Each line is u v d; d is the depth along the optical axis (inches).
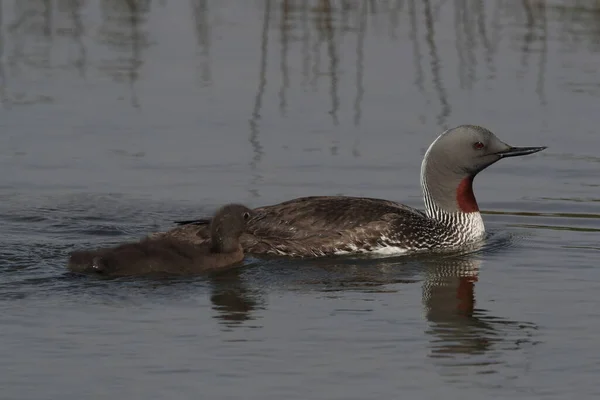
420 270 569.0
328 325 481.7
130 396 412.8
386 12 1066.1
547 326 484.4
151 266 539.2
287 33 1003.3
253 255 583.8
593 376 433.1
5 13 1060.5
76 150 756.0
